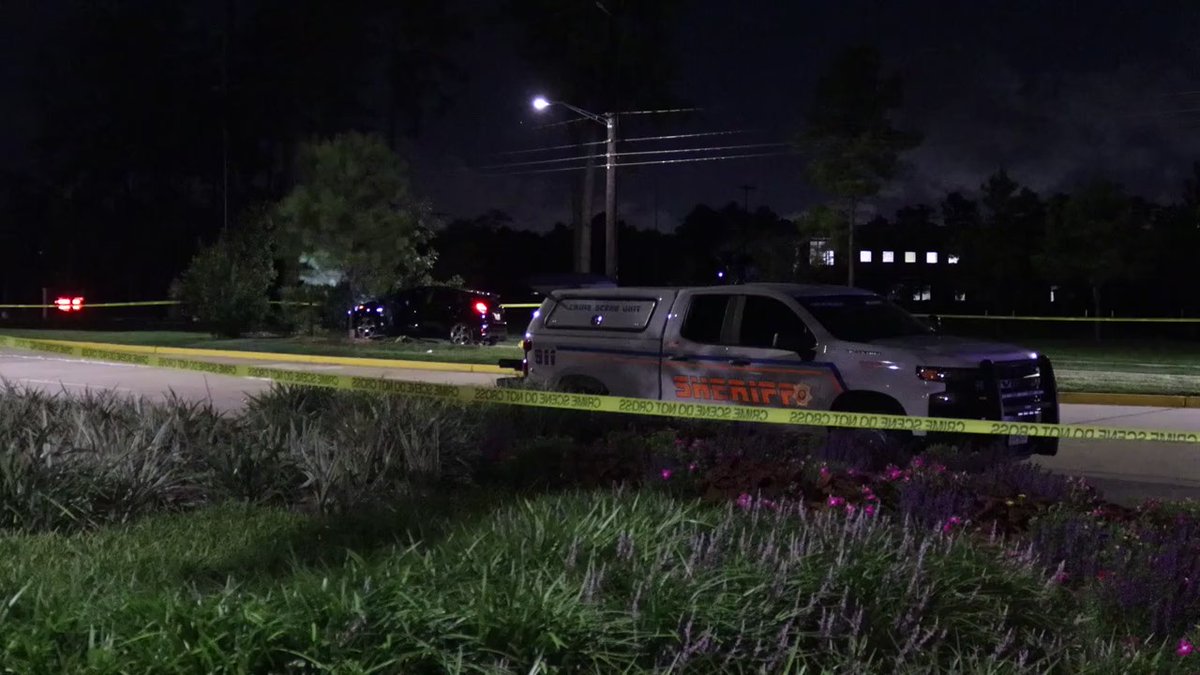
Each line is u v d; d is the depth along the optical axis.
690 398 11.15
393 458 8.80
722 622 4.63
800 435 9.90
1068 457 12.35
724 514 6.52
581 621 4.48
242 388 19.34
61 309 52.53
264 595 5.07
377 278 31.16
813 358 10.41
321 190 30.75
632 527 5.83
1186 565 5.85
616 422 10.76
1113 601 5.66
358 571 5.01
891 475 7.91
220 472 8.48
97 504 7.82
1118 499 9.98
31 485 7.46
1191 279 44.91
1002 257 45.22
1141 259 39.44
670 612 4.66
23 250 66.19
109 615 4.52
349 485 8.21
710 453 8.80
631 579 5.02
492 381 20.53
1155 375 21.67
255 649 4.09
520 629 4.39
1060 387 18.92
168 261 63.19
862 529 6.00
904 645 4.81
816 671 4.65
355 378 9.37
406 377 21.34
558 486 8.52
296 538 7.05
